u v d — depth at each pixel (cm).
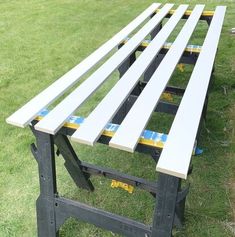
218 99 297
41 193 163
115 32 455
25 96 312
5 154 242
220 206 196
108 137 138
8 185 215
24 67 366
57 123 143
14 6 573
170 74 188
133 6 554
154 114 279
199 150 231
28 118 149
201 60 209
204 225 185
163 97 291
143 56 215
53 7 562
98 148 246
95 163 233
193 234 180
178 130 139
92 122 142
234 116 275
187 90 171
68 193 207
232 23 466
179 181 131
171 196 134
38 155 155
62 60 381
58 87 176
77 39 436
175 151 127
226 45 400
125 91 168
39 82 336
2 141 255
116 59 212
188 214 191
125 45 238
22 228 186
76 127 145
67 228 185
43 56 392
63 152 181
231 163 227
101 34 450
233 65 353
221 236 179
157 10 331
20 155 241
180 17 299
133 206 198
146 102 157
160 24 297
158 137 136
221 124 265
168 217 139
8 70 360
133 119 144
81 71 196
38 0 604
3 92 318
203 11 317
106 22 491
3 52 403
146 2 570
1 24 492
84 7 558
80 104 158
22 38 443
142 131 137
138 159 234
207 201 199
